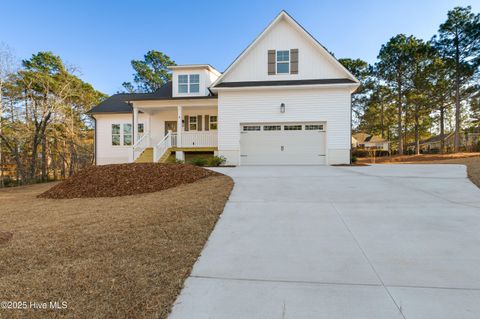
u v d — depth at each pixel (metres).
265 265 2.94
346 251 3.24
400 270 2.77
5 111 18.70
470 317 2.04
